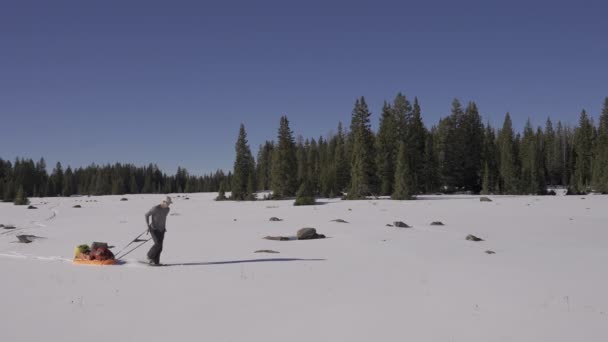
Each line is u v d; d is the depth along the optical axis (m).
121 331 7.38
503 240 20.77
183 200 67.69
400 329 7.64
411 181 54.19
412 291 10.41
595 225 27.05
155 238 13.45
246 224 28.80
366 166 61.91
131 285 10.62
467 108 80.56
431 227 25.69
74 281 10.99
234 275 11.98
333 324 7.89
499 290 10.57
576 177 89.94
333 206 44.72
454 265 14.02
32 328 7.47
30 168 126.06
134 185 128.25
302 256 15.58
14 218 37.44
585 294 10.22
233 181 68.06
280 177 68.31
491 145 87.50
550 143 109.31
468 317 8.36
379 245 18.52
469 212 36.16
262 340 7.04
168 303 9.09
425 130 77.06
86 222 32.75
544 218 31.33
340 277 11.92
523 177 67.56
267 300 9.44
